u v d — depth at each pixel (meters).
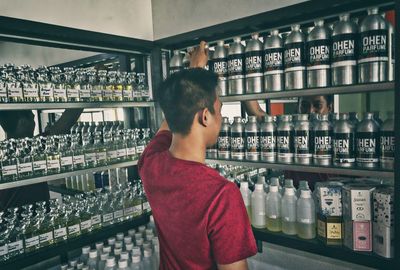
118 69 2.57
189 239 0.92
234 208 0.86
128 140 2.06
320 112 1.76
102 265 1.72
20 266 1.49
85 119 2.69
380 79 1.26
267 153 1.64
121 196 2.02
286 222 1.61
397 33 1.14
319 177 1.85
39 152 1.70
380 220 1.28
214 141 1.02
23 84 1.58
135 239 1.92
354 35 1.32
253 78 1.63
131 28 2.07
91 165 1.86
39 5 1.66
